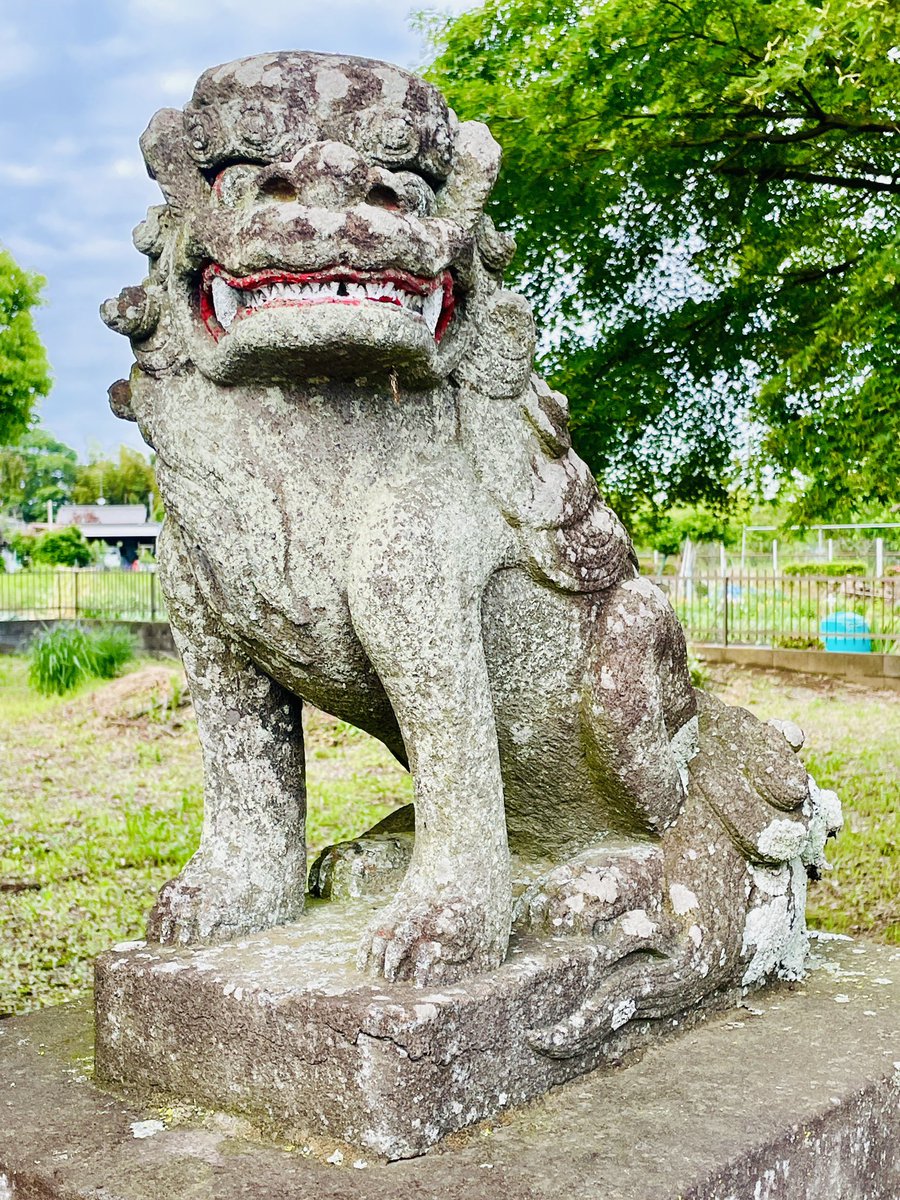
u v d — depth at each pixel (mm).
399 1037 1479
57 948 3785
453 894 1666
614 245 5086
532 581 1891
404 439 1760
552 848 2172
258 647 1843
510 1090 1619
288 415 1721
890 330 4301
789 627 12227
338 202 1540
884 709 8570
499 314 1813
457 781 1714
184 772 6895
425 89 1635
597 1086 1718
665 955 1898
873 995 2135
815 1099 1679
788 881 2162
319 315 1537
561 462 1924
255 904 1884
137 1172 1478
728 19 4402
